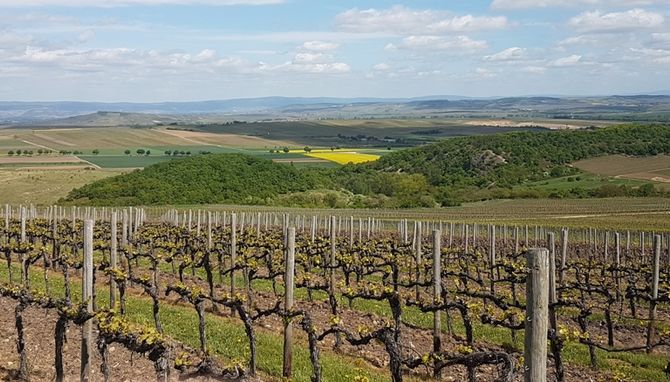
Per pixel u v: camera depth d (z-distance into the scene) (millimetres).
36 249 26062
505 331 20094
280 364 15953
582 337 14336
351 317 21734
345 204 91688
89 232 13641
